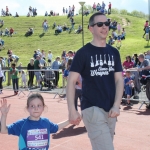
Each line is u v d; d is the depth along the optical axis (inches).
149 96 385.1
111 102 135.0
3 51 1681.8
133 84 434.9
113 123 138.9
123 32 1523.1
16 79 562.3
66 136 263.7
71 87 133.4
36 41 1798.7
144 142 243.4
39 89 608.1
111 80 136.3
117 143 241.9
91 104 134.0
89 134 136.2
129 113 357.4
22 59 1439.5
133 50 1243.8
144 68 390.9
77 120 131.0
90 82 134.4
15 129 137.0
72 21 1942.7
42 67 683.4
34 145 135.9
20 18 2332.7
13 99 500.7
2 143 248.2
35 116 137.2
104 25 134.9
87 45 136.8
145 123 305.6
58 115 355.6
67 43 1680.6
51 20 2226.9
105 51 136.2
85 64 134.2
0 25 2190.0
